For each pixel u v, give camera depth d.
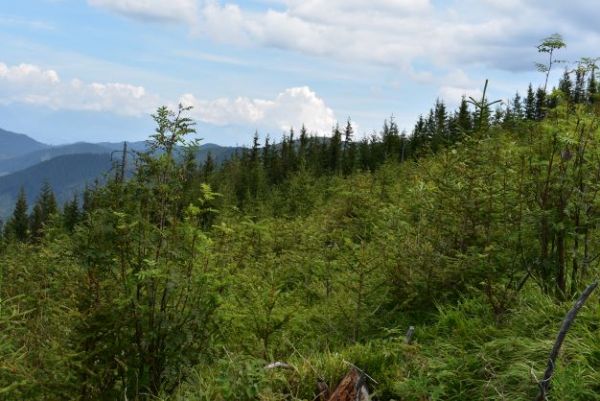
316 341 5.95
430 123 50.97
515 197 5.69
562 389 3.57
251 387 4.03
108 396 4.84
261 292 6.11
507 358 4.46
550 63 5.43
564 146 5.19
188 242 5.11
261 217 22.12
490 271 5.50
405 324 6.07
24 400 4.62
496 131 7.17
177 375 4.88
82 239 4.91
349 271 7.02
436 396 3.92
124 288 4.88
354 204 12.59
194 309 4.98
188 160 5.16
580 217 5.27
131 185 4.99
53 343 4.91
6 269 9.38
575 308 3.41
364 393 4.28
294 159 58.00
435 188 6.87
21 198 64.12
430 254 6.29
